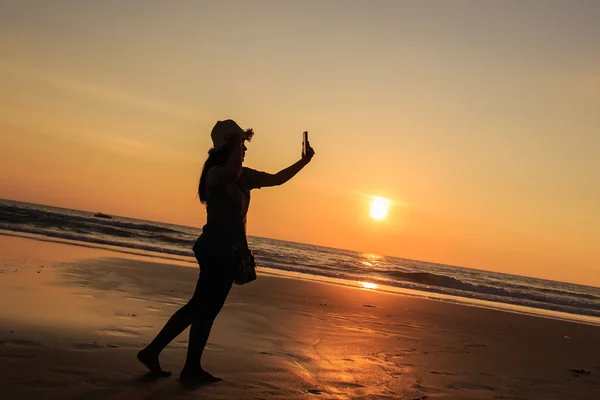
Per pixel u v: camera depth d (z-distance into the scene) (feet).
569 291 147.64
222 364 13.28
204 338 11.64
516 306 50.88
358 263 141.18
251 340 16.75
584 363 20.70
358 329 21.74
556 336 27.99
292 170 12.57
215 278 11.64
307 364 14.48
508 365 18.12
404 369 15.42
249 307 23.76
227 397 10.59
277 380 12.42
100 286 23.39
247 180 12.16
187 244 92.12
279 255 118.01
